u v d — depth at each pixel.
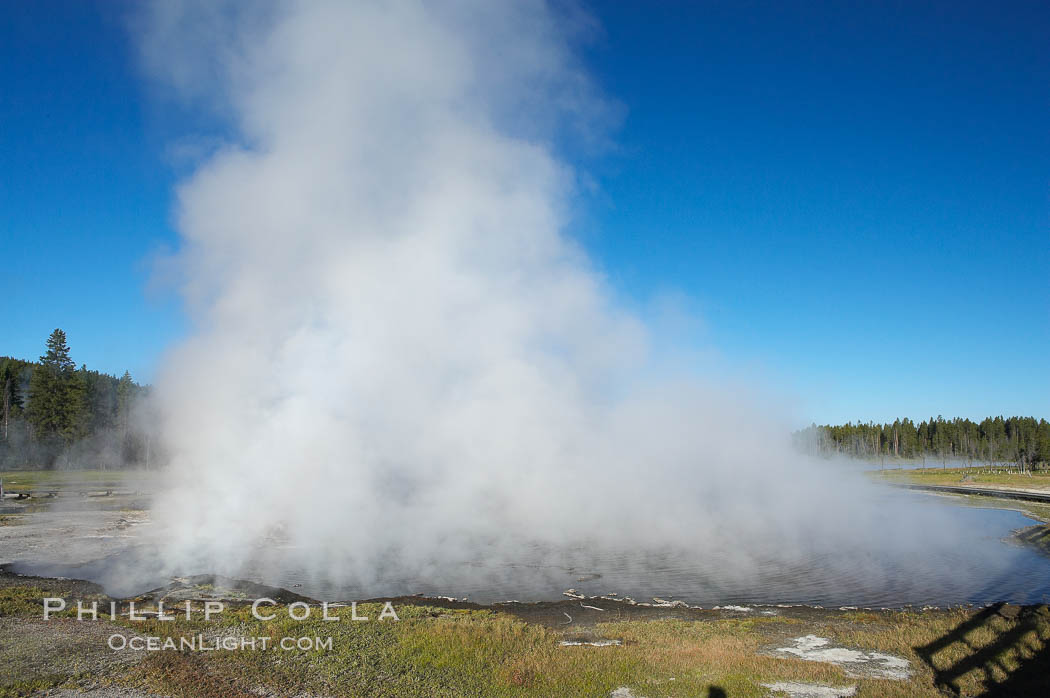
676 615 19.50
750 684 12.97
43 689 11.79
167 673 12.75
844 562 28.03
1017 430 116.06
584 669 13.77
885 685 12.88
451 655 14.41
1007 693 12.49
